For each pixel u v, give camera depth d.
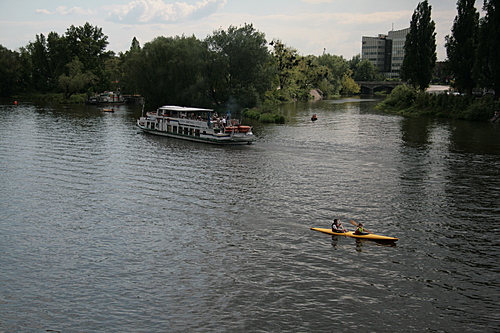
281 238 31.30
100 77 164.62
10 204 38.09
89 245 30.27
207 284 25.36
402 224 33.72
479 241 30.62
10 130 78.88
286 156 57.75
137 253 29.08
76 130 80.38
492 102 97.38
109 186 43.38
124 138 72.44
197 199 39.47
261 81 109.06
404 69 128.38
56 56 162.75
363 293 24.42
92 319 22.27
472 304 23.38
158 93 113.44
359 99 191.62
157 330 21.42
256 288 24.92
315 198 39.78
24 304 23.52
